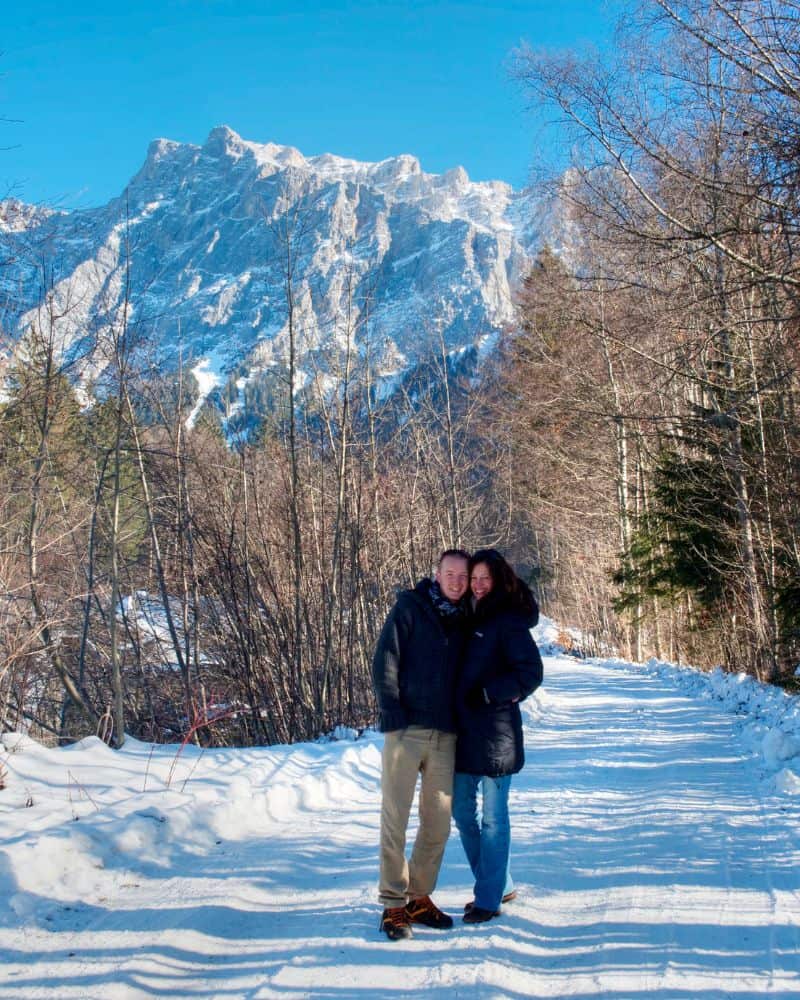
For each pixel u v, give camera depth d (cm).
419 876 439
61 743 1195
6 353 996
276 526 1366
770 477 1566
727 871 505
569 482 3409
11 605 945
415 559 1661
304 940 414
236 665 1181
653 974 363
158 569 1170
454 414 2295
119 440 1005
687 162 1177
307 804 705
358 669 1324
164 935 410
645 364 1839
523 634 456
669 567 2081
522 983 360
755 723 1101
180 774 688
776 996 338
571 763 912
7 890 439
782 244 975
